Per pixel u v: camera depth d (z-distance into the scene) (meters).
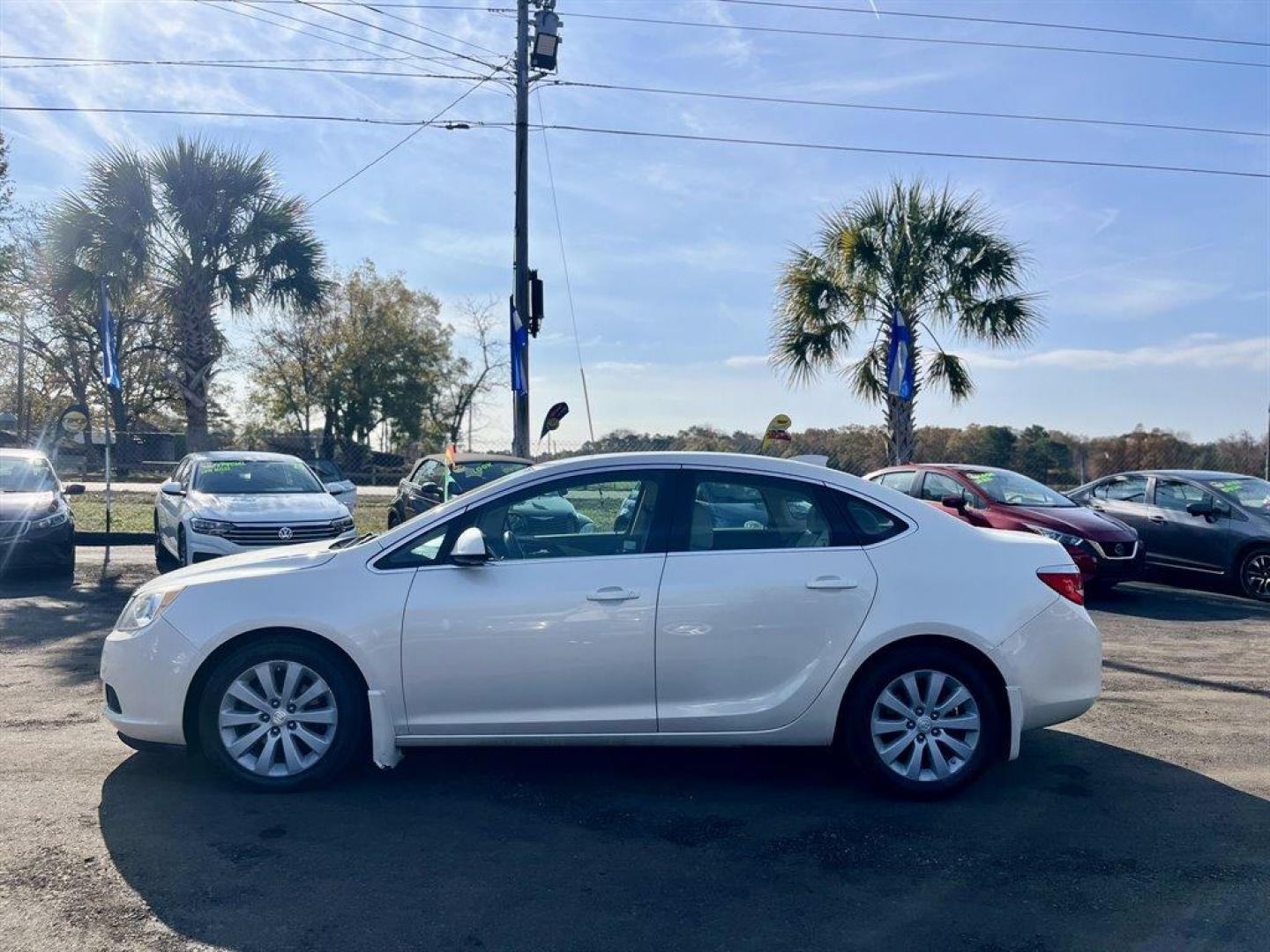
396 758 4.88
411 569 4.92
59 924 3.58
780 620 4.86
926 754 4.96
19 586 11.25
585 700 4.86
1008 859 4.29
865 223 17.48
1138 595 12.23
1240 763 5.59
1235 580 12.02
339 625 4.79
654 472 5.14
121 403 39.50
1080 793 5.10
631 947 3.51
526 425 15.45
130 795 4.82
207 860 4.13
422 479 14.95
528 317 15.50
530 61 15.31
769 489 5.12
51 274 19.67
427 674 4.80
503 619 4.81
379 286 43.50
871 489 5.18
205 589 4.90
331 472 21.14
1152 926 3.71
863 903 3.87
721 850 4.35
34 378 42.81
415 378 43.19
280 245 20.27
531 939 3.55
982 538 5.16
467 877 4.04
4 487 12.25
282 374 42.56
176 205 19.42
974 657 4.97
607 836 4.48
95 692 6.66
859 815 4.77
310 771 4.87
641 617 4.82
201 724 4.84
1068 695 5.02
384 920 3.67
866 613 4.89
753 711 4.87
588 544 5.05
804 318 17.81
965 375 17.86
